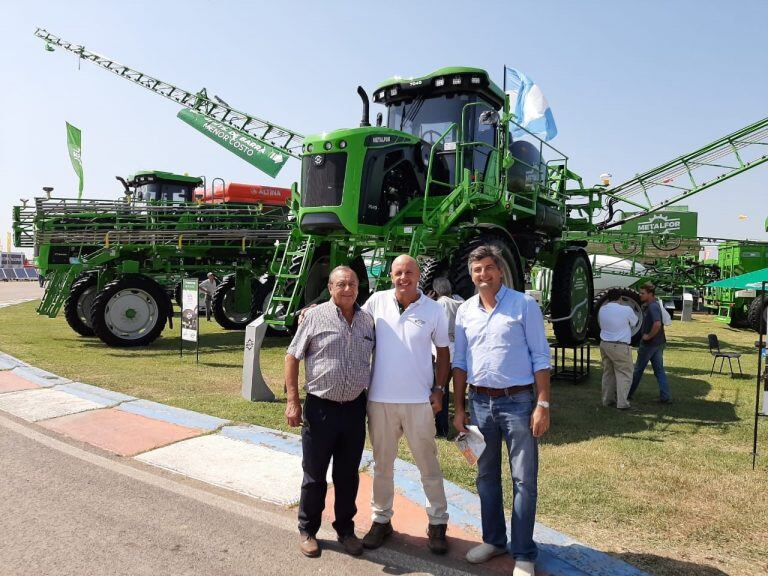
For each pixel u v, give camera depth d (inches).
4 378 304.3
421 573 120.9
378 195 285.9
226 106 623.5
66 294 470.0
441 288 212.8
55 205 450.6
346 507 130.1
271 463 180.9
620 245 661.9
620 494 161.0
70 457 185.5
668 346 506.0
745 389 316.2
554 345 363.3
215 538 133.6
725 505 154.6
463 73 301.7
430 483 130.2
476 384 124.5
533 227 354.6
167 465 179.0
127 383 295.1
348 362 125.7
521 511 117.6
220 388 287.4
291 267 303.9
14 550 125.3
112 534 134.0
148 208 475.2
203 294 669.3
